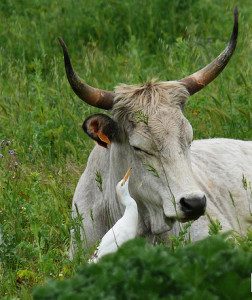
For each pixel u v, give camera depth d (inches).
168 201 888.9
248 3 1768.0
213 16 1691.7
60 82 1453.0
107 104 935.7
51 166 1225.4
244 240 919.7
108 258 694.5
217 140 1109.1
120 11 1692.9
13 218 1066.1
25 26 1686.8
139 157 912.3
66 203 1099.3
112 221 976.9
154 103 911.0
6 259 978.7
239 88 1379.2
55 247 1014.4
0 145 1280.8
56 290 673.0
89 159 1009.5
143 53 1588.3
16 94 1417.3
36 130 1282.0
